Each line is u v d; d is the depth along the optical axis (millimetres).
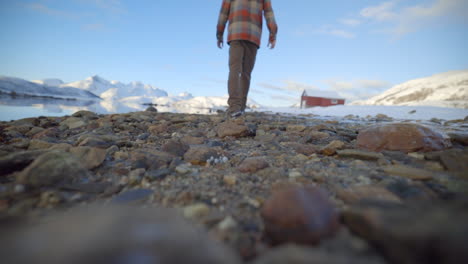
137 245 572
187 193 1183
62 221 676
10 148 1969
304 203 816
